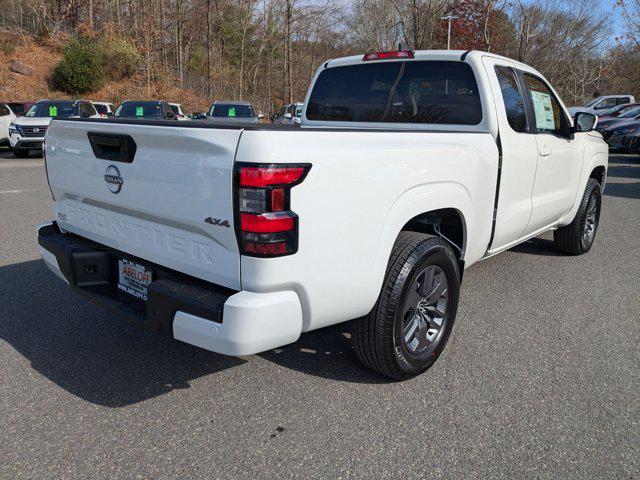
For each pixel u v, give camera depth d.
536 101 4.57
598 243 6.83
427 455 2.61
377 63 4.46
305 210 2.43
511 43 33.91
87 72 32.47
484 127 3.89
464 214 3.49
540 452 2.65
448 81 4.06
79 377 3.28
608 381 3.34
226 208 2.38
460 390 3.21
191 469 2.49
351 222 2.64
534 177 4.46
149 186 2.73
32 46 34.81
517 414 2.96
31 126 16.17
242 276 2.43
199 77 43.31
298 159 2.37
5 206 8.38
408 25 33.41
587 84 41.56
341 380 3.30
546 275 5.42
